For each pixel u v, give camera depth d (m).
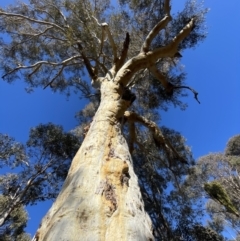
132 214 2.45
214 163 15.98
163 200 10.99
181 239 10.27
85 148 3.43
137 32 9.55
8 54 10.40
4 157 12.29
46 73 11.15
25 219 14.40
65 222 2.19
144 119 6.34
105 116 4.13
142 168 10.88
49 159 12.99
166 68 10.05
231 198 13.53
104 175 2.83
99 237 2.04
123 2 9.74
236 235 13.46
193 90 6.50
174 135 10.83
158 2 9.19
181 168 10.93
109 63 9.73
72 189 2.67
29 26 10.17
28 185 12.14
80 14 8.21
